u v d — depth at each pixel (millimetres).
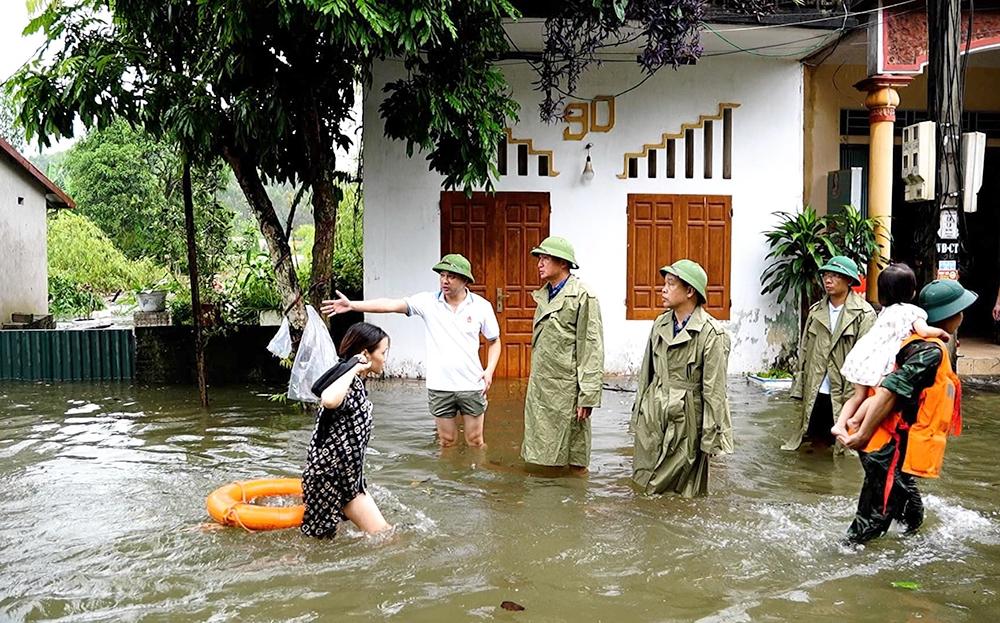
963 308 4637
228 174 11742
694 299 5559
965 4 9758
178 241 11594
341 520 5074
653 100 10344
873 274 10141
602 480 6031
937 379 4508
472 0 7691
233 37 7117
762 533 4941
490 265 10219
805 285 9797
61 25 8203
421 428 7602
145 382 10281
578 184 10305
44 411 8555
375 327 4887
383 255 10086
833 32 9648
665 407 5570
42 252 18281
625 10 8805
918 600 4055
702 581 4270
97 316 20078
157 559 4535
